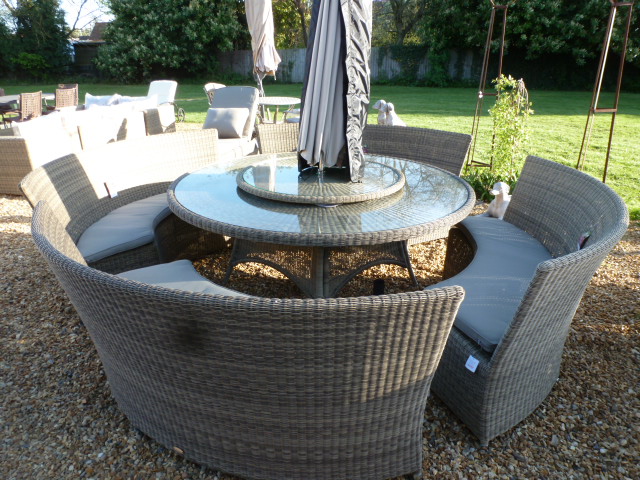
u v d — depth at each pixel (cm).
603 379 211
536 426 185
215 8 2006
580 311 266
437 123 944
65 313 267
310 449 148
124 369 157
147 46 2020
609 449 173
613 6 374
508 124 474
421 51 1883
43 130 514
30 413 191
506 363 161
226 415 146
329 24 229
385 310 115
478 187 473
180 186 266
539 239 262
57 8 2152
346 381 130
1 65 2147
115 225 279
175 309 121
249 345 123
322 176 269
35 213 170
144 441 177
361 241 197
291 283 308
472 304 190
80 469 165
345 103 241
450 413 192
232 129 597
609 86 1680
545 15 1638
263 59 729
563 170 257
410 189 262
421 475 162
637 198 460
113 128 567
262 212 224
